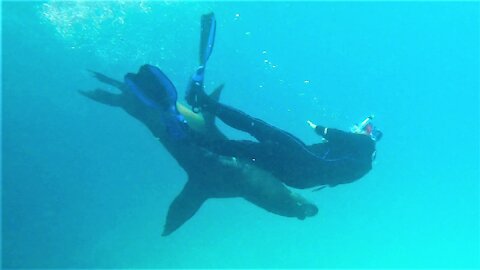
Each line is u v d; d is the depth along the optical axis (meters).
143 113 4.09
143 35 12.07
